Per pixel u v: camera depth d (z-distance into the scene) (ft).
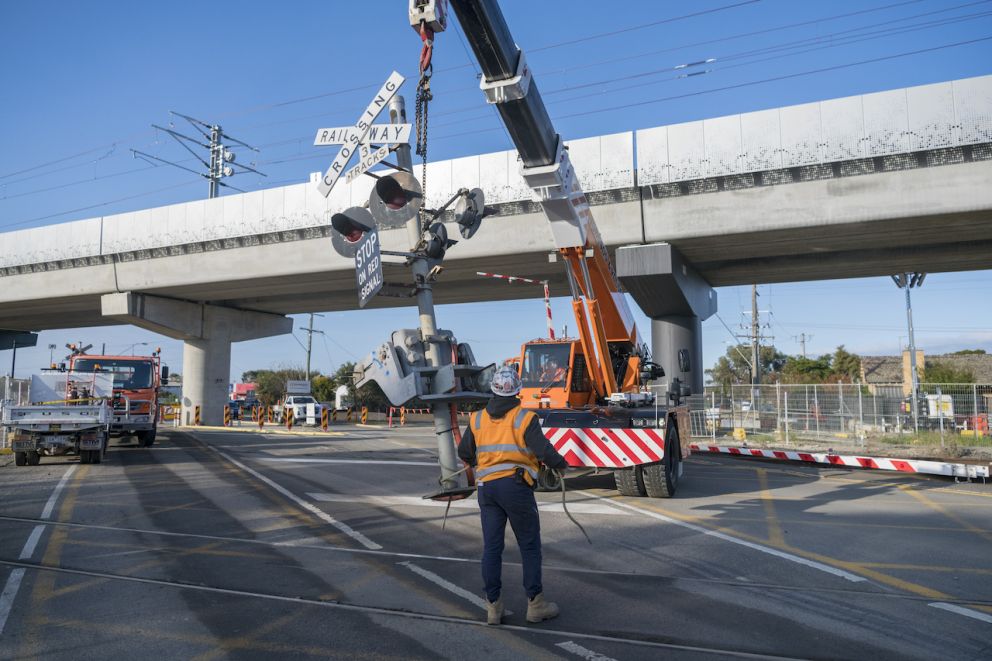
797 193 70.79
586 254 35.22
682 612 16.33
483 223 84.07
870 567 20.56
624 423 35.01
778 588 18.29
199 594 17.88
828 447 70.28
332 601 17.25
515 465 15.65
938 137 63.67
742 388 84.64
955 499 35.12
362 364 21.44
